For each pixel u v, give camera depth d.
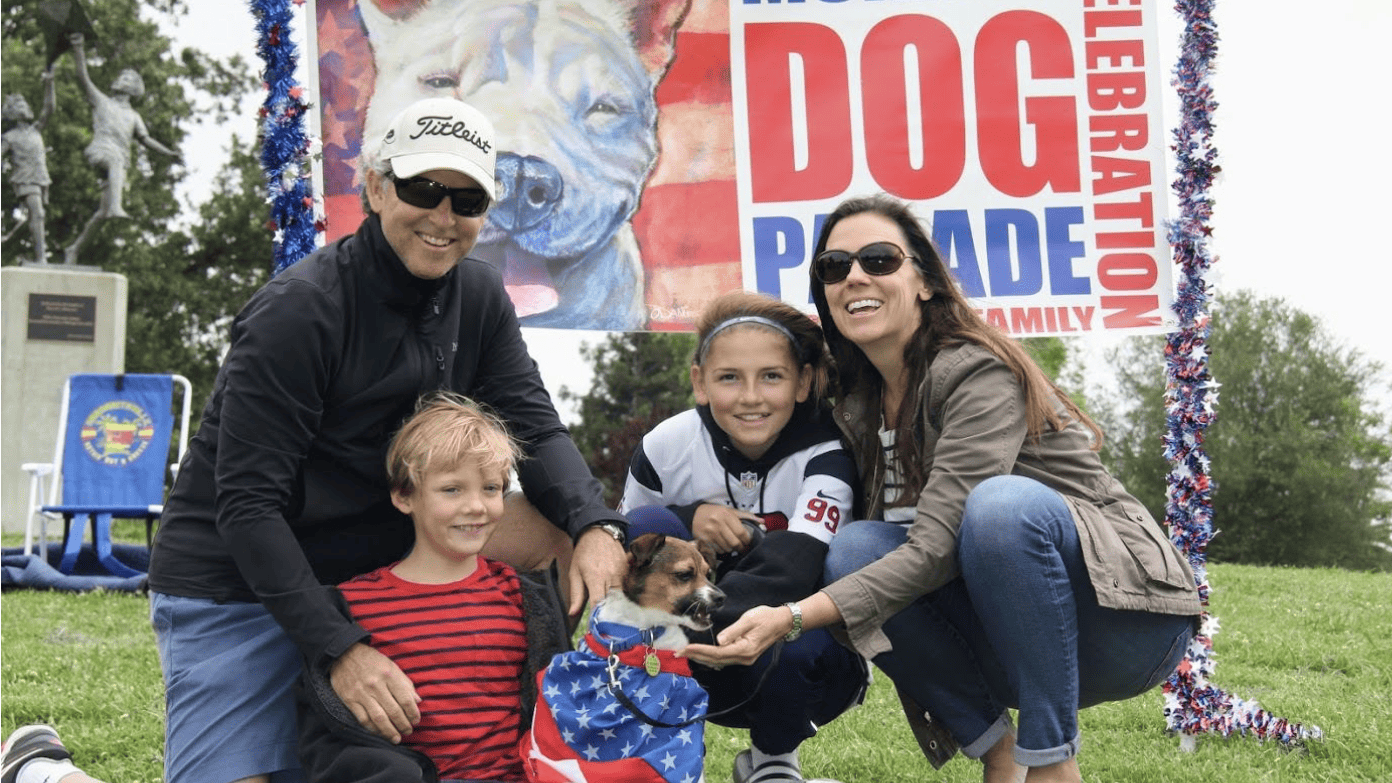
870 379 3.49
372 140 4.41
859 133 4.65
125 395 10.39
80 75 17.47
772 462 3.43
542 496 3.25
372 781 2.59
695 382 3.56
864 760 4.31
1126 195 4.70
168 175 30.88
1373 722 4.89
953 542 3.01
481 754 2.84
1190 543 4.86
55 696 5.10
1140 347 36.81
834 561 3.15
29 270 14.41
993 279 4.67
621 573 2.90
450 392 3.13
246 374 2.83
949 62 4.67
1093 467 3.21
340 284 2.94
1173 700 4.80
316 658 2.71
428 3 4.48
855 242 3.28
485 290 3.28
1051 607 2.91
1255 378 38.69
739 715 3.29
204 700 2.92
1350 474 37.75
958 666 3.31
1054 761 2.93
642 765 2.70
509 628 2.99
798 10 4.65
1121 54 4.69
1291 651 6.65
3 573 9.15
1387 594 9.74
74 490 10.10
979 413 3.10
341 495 3.03
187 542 2.99
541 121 4.57
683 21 4.62
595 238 4.59
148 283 29.06
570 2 4.59
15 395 14.20
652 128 4.61
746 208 4.63
